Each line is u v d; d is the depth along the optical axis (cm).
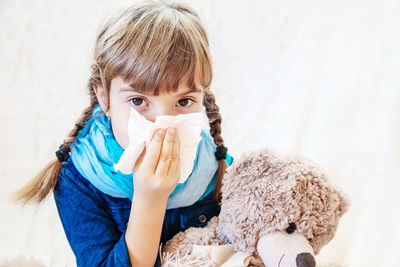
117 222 78
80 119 86
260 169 64
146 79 65
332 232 65
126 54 66
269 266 61
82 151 80
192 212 82
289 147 122
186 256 68
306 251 60
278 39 137
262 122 128
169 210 81
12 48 129
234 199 64
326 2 140
